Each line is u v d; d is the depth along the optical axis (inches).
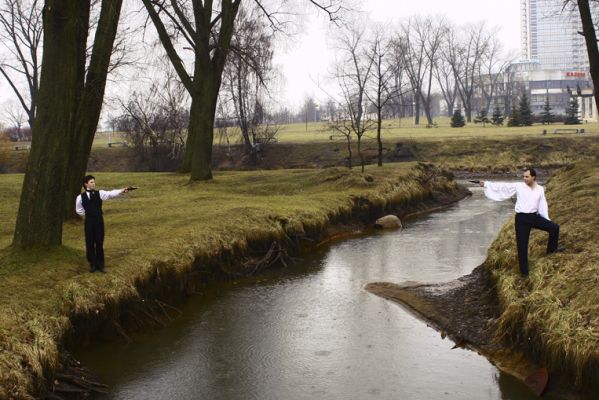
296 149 2357.3
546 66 6063.0
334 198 1001.5
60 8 486.9
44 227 498.9
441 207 1274.6
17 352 347.3
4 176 1380.4
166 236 629.6
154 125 2119.8
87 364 414.6
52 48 491.5
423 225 1015.6
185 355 434.0
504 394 359.6
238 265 669.9
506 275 488.1
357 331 478.6
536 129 2672.2
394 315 517.7
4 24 2010.3
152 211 815.7
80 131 718.5
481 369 397.7
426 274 652.1
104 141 3088.1
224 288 615.8
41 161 498.3
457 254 756.0
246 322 506.9
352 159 2228.1
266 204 886.4
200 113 1217.4
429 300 546.9
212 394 371.2
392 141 2346.2
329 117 4936.0
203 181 1216.2
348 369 404.2
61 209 514.0
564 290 400.8
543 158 2126.0
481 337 442.3
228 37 1160.2
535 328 387.2
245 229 716.7
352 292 593.3
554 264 443.5
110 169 2303.2
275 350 441.7
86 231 481.7
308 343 454.6
